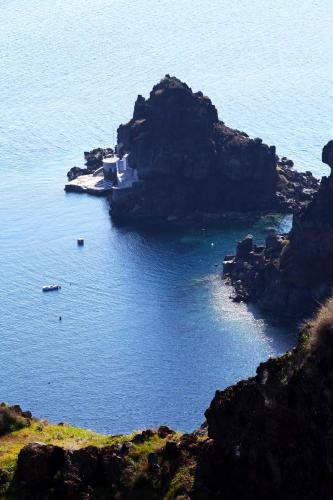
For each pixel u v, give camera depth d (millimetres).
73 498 92688
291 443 81062
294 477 80625
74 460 94688
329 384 79062
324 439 78812
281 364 84250
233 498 83688
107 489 92375
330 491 78812
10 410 116938
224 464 85375
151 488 89812
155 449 93000
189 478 87500
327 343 80438
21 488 95875
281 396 82188
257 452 82438
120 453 94125
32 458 96250
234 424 84938
